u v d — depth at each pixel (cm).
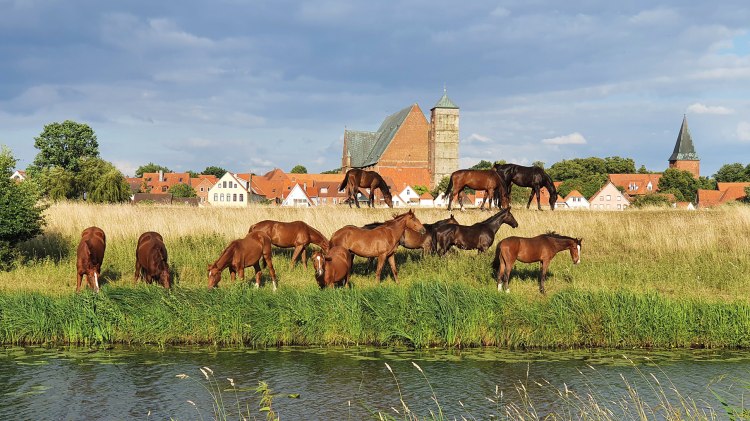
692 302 1648
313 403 1127
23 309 1515
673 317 1580
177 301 1553
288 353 1460
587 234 2591
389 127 13438
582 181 12975
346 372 1316
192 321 1527
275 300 1571
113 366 1341
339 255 1727
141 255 1759
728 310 1595
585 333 1569
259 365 1361
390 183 12088
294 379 1266
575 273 2058
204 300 1559
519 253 1825
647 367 1379
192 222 2569
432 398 1162
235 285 1647
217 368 1335
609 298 1625
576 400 1162
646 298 1631
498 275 1859
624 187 14238
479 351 1506
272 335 1527
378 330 1548
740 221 2636
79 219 2498
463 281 1902
